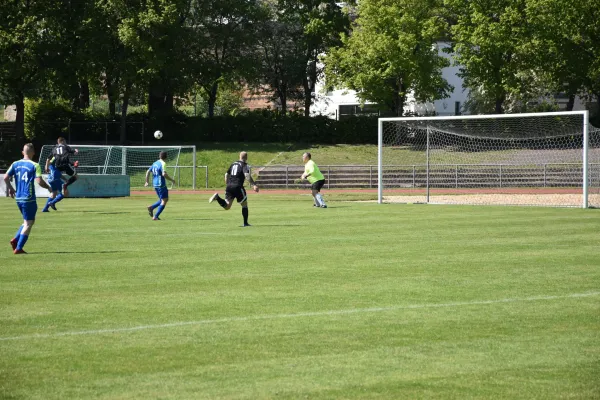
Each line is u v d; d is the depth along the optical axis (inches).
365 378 554.9
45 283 949.8
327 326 714.2
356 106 5334.6
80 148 4202.8
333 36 4793.3
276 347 639.8
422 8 4446.4
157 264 1112.2
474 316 755.4
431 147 4106.8
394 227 1669.5
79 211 2167.8
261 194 3260.3
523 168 3373.5
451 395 517.0
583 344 647.1
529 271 1037.8
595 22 4200.3
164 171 1854.1
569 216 1982.0
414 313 769.6
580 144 3703.3
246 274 1018.7
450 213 2096.5
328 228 1647.4
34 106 4660.4
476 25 4439.0
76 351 629.6
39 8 4156.0
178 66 4446.4
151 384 543.5
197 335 681.6
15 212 2155.5
